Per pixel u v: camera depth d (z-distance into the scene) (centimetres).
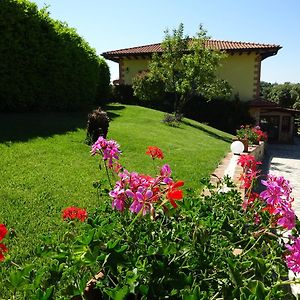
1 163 628
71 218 277
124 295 136
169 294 157
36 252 189
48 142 836
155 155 301
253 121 2247
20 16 1057
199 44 1794
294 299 165
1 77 1026
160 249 163
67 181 581
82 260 147
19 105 1140
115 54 2364
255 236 216
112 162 263
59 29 1338
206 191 502
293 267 176
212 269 182
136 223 206
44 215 430
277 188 204
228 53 2212
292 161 1623
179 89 1767
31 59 1133
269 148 2148
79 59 1437
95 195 523
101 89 2000
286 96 4262
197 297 131
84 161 732
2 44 1005
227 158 981
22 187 526
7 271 290
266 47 2145
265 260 183
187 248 182
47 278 173
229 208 275
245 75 2272
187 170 771
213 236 205
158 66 1930
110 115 1565
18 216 419
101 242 153
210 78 1767
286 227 202
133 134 1143
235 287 154
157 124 1490
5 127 904
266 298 132
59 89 1327
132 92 2292
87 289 169
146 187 195
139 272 156
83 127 1085
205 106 2239
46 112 1282
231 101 2230
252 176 327
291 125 2497
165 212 212
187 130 1528
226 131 2230
